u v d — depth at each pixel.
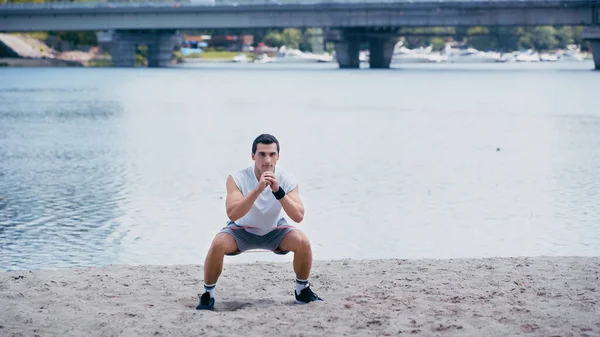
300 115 41.25
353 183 18.23
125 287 7.41
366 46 133.62
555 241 12.23
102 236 12.53
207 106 48.22
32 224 13.42
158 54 135.88
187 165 21.58
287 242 6.66
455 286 7.18
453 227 13.29
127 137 29.61
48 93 60.88
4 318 6.21
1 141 27.94
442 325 5.85
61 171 20.28
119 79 87.69
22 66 138.12
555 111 43.09
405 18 99.31
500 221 13.73
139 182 18.34
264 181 6.35
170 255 11.22
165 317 6.20
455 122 36.53
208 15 104.81
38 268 10.47
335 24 101.62
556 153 24.34
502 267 8.11
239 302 6.87
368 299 6.71
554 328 5.77
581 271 7.83
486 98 55.53
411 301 6.60
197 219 13.91
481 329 5.78
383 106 48.41
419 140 28.58
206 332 5.80
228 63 178.88
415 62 187.75
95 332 5.87
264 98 56.28
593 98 54.47
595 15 91.75
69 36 152.62
